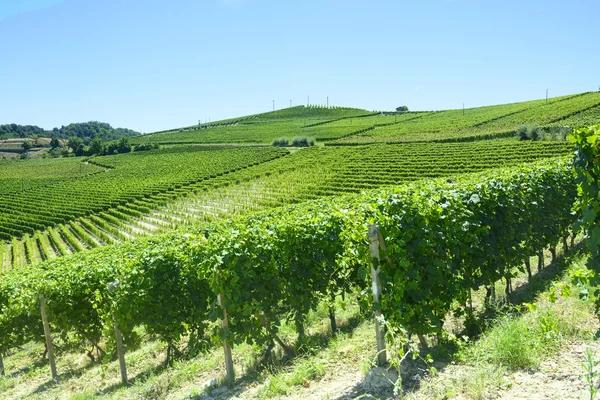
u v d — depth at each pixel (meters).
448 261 7.01
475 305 9.02
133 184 79.19
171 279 9.66
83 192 78.44
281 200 49.94
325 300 8.73
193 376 7.75
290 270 8.02
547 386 4.44
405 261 5.98
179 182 73.25
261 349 8.20
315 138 114.94
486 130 87.62
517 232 9.29
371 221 6.10
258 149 102.75
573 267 9.48
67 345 13.09
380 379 5.39
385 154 70.44
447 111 156.75
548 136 66.62
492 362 5.21
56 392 9.27
